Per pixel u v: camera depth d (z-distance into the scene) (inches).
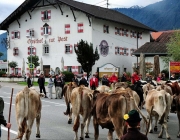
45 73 2037.4
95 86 828.6
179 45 1604.3
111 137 336.8
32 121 357.7
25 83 1721.2
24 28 2140.7
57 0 1916.8
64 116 631.2
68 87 532.7
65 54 1948.8
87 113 410.3
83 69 1690.5
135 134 194.2
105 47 1958.7
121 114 304.5
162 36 2332.7
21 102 347.3
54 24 2000.5
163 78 911.0
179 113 446.0
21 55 2156.7
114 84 565.9
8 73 2198.6
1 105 273.7
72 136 446.3
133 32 2256.4
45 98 1010.1
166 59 1737.2
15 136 444.1
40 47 2057.1
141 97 597.6
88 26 1857.8
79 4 2032.5
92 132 473.1
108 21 1984.5
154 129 493.0
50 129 497.4
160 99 428.1
